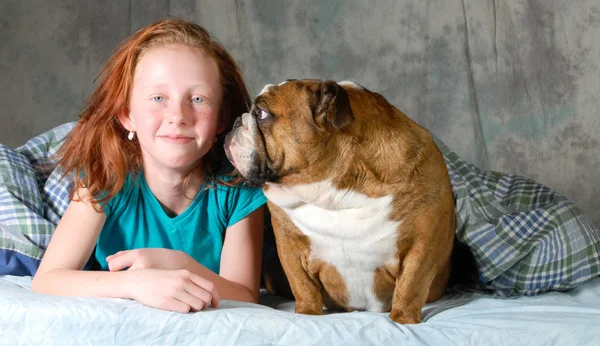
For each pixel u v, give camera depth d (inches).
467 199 106.1
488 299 99.3
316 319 79.0
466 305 95.7
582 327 78.5
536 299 98.8
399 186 86.0
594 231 106.4
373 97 91.3
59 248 92.8
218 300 82.5
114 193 94.8
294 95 86.0
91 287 83.1
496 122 208.8
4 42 221.8
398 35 213.8
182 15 221.6
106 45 221.9
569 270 101.7
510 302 96.8
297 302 92.9
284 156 85.6
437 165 89.6
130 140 99.9
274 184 89.1
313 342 75.5
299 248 91.9
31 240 107.8
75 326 75.2
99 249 100.9
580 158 205.3
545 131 206.7
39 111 221.5
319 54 217.0
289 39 217.8
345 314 84.7
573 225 104.3
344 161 85.8
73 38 222.1
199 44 95.7
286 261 92.6
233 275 98.5
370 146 86.3
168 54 92.0
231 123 103.3
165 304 78.1
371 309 96.3
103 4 222.4
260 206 101.5
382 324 79.2
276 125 85.7
